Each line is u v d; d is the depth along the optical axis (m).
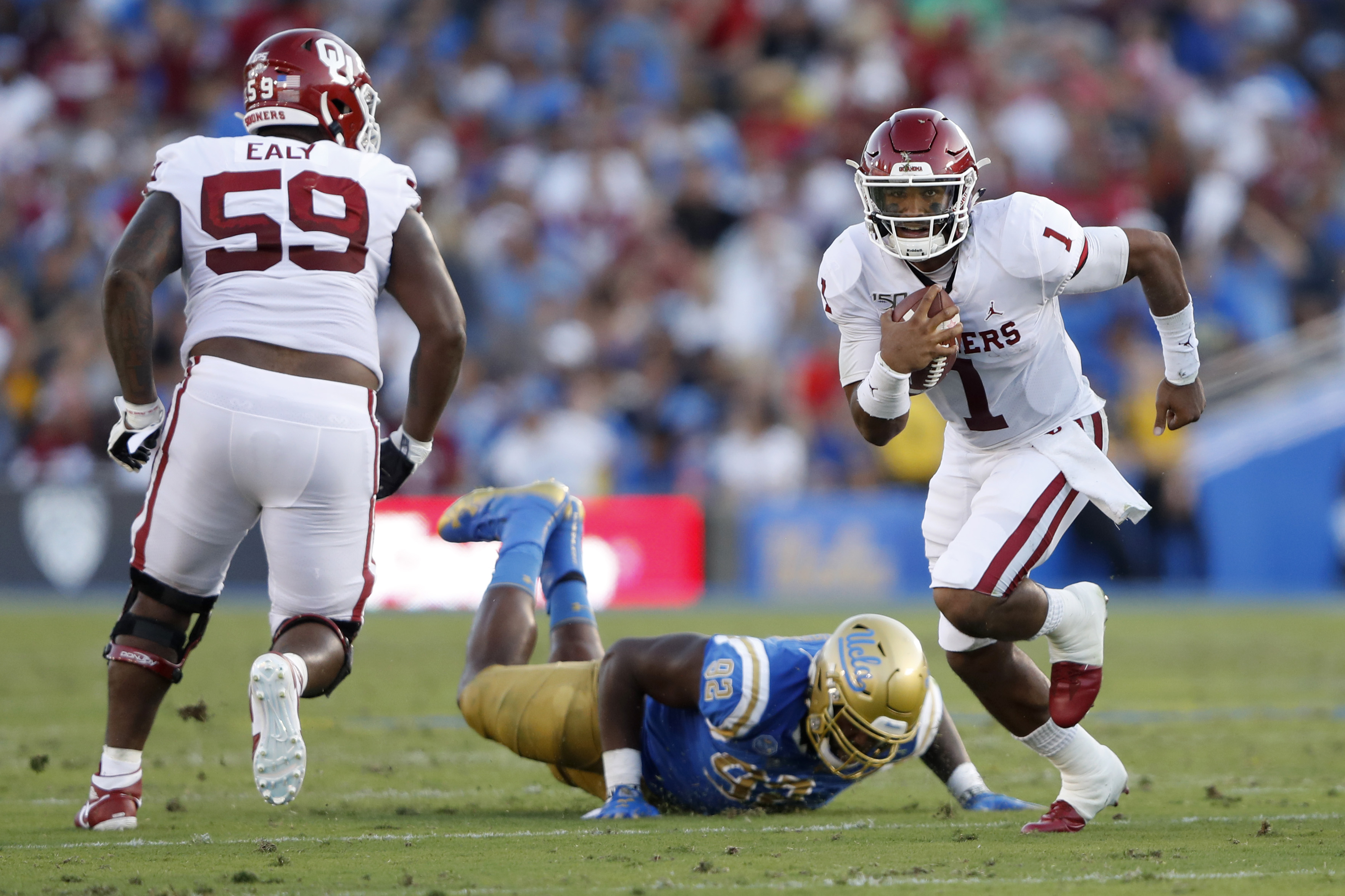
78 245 55.66
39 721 23.34
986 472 15.17
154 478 14.27
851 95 60.69
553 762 16.38
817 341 53.66
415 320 14.78
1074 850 12.95
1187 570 49.09
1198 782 17.80
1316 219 58.38
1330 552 49.78
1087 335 50.12
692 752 15.21
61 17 64.50
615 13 64.25
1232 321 54.31
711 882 11.44
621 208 57.38
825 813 15.71
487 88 61.47
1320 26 66.88
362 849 13.12
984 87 60.03
